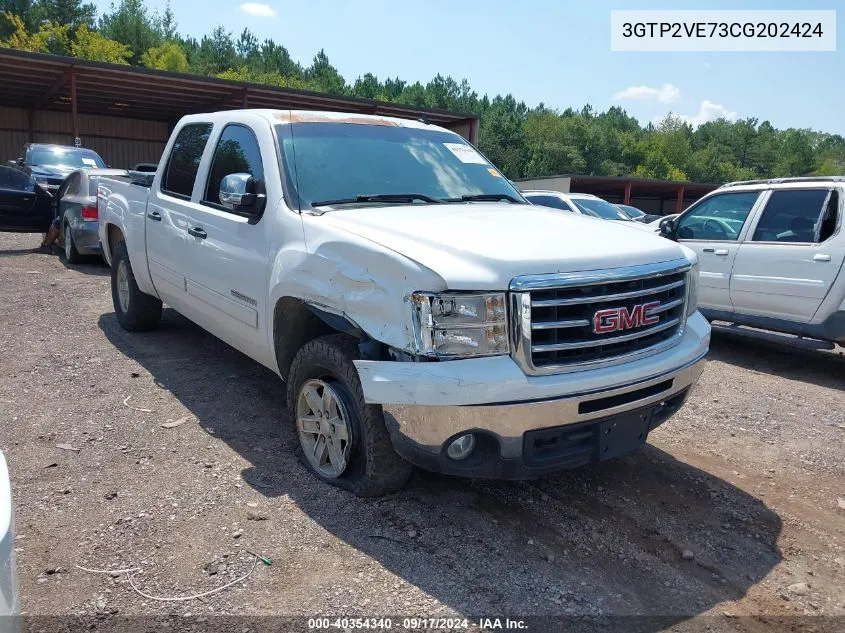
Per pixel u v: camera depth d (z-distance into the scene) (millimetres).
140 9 67562
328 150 4309
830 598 3010
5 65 21672
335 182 4102
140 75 22938
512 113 125375
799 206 6863
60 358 5852
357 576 2959
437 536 3291
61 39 52688
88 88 25312
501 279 2961
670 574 3113
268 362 4211
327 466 3785
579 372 3105
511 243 3205
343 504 3525
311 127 4441
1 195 11031
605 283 3143
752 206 7285
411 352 3004
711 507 3775
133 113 31844
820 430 5094
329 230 3529
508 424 2967
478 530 3365
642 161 112188
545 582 2982
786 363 7230
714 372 6773
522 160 96938
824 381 6555
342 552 3127
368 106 26891
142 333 6719
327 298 3398
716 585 3059
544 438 3084
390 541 3227
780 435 4961
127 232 6090
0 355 5895
